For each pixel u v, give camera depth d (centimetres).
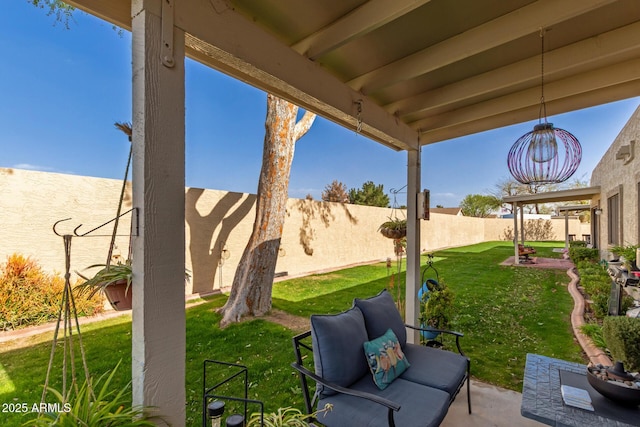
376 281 732
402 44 200
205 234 627
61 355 324
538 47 204
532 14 168
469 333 397
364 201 2198
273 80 176
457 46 193
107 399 242
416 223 329
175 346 124
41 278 414
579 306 498
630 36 183
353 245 1019
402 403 176
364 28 164
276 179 484
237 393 256
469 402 231
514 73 222
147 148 116
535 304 533
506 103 268
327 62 217
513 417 225
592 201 1027
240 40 152
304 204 854
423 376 207
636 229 537
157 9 120
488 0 164
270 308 488
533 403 168
